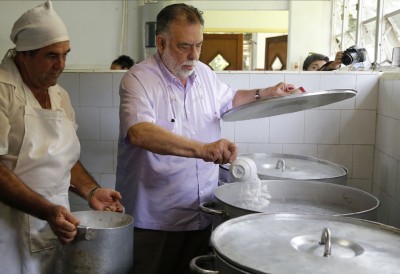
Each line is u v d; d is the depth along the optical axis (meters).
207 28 5.40
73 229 0.92
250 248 0.84
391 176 1.70
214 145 1.14
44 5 1.04
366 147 1.93
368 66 2.09
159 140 1.16
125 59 3.36
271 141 1.95
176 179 1.34
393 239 0.90
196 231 1.41
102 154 1.98
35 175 1.08
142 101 1.25
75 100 1.95
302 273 0.74
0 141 1.02
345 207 1.32
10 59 1.09
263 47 7.21
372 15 3.19
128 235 0.96
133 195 1.37
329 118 1.92
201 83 1.42
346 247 0.86
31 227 1.11
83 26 4.16
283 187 1.39
